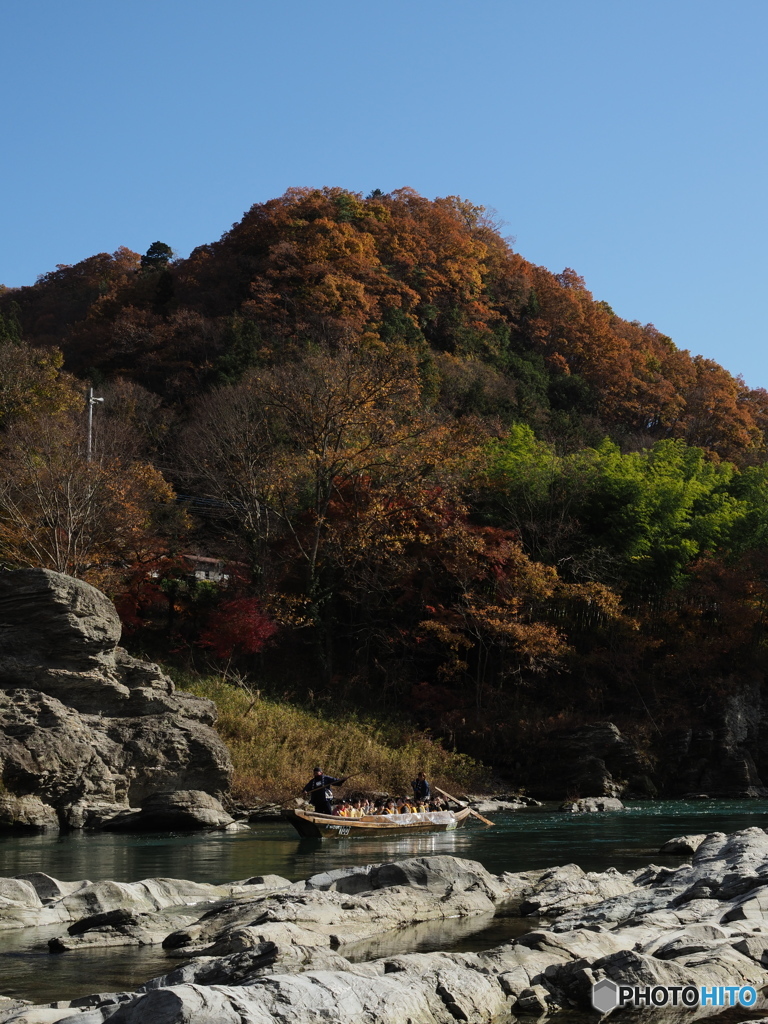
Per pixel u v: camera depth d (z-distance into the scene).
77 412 50.84
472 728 41.19
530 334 92.44
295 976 8.38
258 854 20.94
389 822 25.00
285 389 45.72
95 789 27.36
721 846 17.83
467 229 104.06
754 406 95.56
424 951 11.34
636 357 93.25
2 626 28.48
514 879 16.09
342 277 76.25
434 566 45.03
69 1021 7.89
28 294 106.88
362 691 43.56
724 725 42.06
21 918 13.16
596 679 44.38
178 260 106.31
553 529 47.03
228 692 37.84
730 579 45.50
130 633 43.19
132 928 12.43
